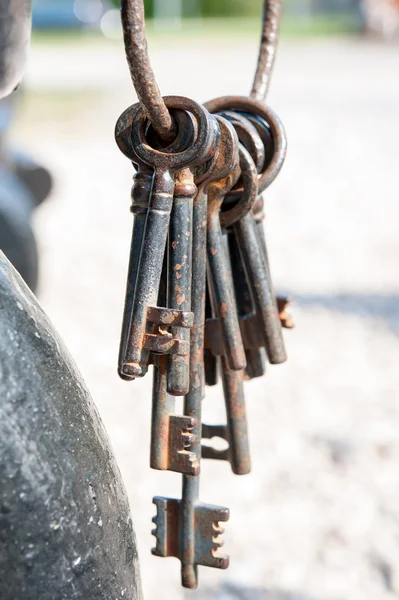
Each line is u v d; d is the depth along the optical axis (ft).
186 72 55.11
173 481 10.12
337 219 23.94
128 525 3.13
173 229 3.20
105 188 27.48
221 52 73.72
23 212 11.66
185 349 3.11
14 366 2.75
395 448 11.00
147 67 2.96
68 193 26.71
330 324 15.79
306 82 51.62
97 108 41.75
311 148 33.71
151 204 3.13
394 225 23.38
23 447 2.71
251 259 3.67
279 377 13.37
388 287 18.21
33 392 2.77
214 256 3.48
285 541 9.12
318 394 12.76
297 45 82.12
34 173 13.00
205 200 3.34
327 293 17.75
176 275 3.21
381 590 8.45
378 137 35.88
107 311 16.30
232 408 3.77
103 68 60.29
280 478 10.34
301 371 13.64
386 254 20.68
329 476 10.39
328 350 14.55
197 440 3.46
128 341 3.13
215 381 3.94
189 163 3.08
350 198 26.43
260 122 3.71
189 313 3.06
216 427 3.94
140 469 10.36
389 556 8.89
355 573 8.64
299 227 23.03
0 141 12.34
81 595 2.85
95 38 88.89
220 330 3.55
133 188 3.20
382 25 84.43
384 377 13.47
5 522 2.68
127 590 3.08
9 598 2.72
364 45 82.17
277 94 46.55
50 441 2.78
